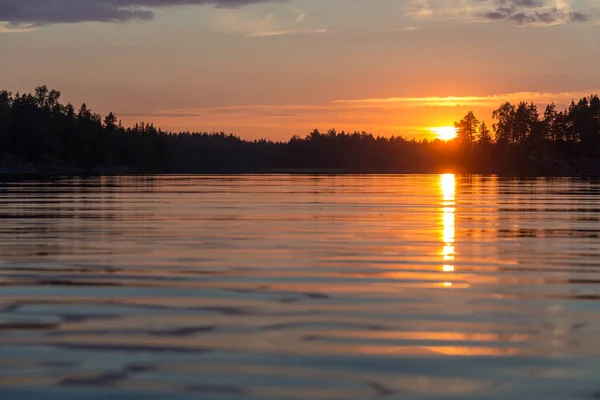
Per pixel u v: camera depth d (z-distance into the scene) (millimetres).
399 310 11117
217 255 17422
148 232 23078
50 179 99188
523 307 11367
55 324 10164
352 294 12414
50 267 15406
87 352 8836
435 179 108688
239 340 9367
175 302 11688
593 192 56750
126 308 11227
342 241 20609
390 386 7699
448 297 12172
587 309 11234
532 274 14672
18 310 11055
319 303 11633
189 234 22438
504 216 30281
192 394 7469
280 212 32406
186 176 129750
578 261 16609
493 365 8375
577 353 8836
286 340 9375
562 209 35000
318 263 16125
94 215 30328
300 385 7723
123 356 8680
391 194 52281
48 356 8672
